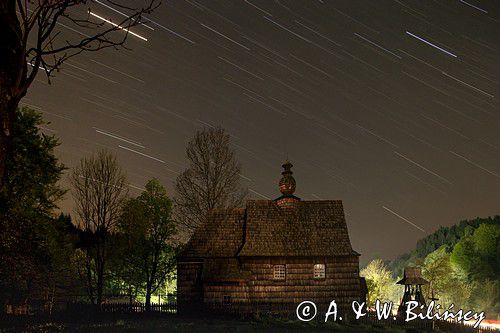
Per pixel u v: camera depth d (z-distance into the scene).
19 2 6.60
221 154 60.62
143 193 51.69
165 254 52.81
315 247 46.66
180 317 41.84
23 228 30.55
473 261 92.38
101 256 48.47
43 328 30.19
